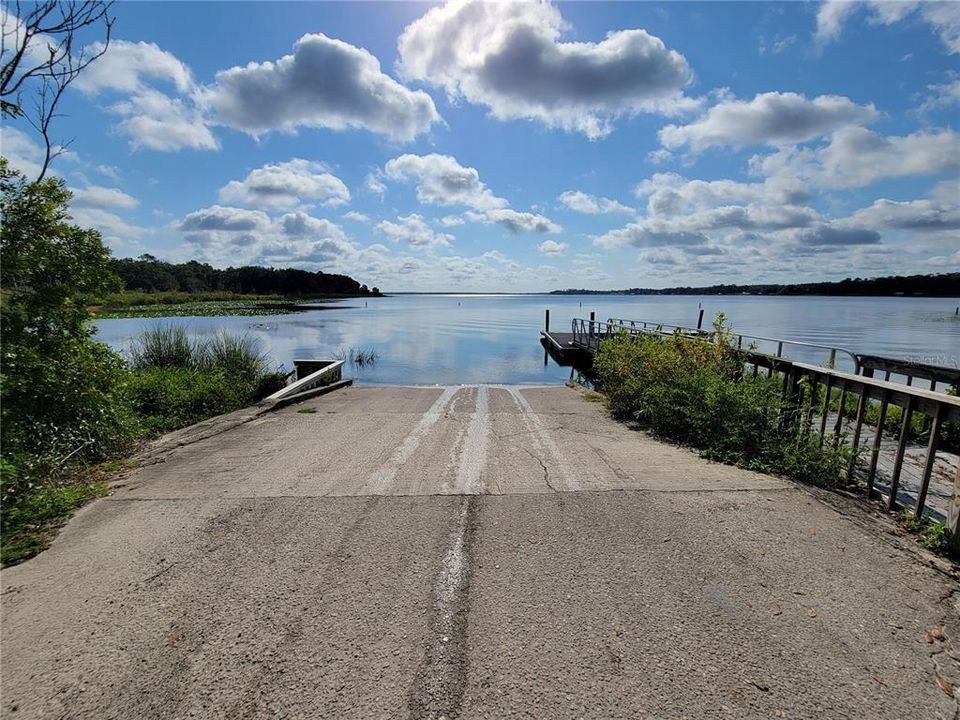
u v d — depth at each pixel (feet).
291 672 6.66
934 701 6.27
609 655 6.99
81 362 15.66
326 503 12.25
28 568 9.32
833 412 21.79
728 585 8.70
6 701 6.23
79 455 15.75
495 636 7.36
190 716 5.98
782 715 6.02
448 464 15.52
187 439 19.02
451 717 5.95
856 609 8.08
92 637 7.39
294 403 28.37
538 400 29.35
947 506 12.16
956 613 8.02
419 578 8.89
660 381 21.86
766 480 13.78
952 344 87.35
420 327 141.59
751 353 21.26
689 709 6.08
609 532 10.62
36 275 14.92
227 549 9.96
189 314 168.66
